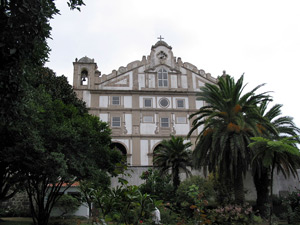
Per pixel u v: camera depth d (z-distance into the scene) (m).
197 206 13.81
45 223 15.35
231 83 21.25
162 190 23.48
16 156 11.59
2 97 5.94
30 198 15.05
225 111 20.92
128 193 7.31
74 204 22.14
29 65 6.83
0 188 13.32
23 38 5.83
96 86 39.12
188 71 41.50
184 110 39.44
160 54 41.91
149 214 7.91
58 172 12.45
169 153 26.45
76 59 39.72
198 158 21.34
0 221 18.56
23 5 5.59
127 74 40.25
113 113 38.25
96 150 15.98
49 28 6.57
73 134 13.73
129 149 37.06
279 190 27.08
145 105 39.22
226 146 19.86
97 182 14.97
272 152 14.63
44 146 13.01
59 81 25.11
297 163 17.39
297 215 19.41
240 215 16.25
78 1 6.62
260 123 20.30
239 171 19.83
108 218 7.54
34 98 11.83
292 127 23.27
